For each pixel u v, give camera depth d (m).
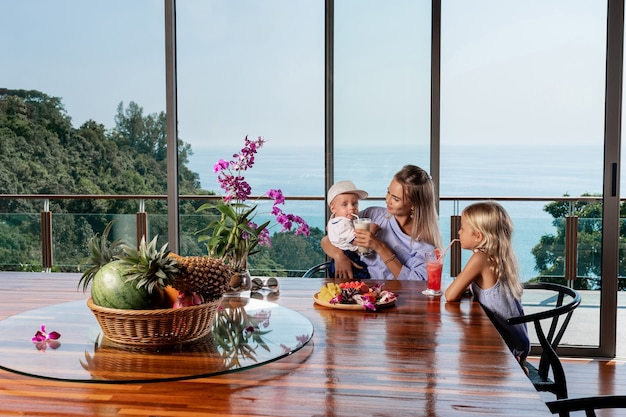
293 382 1.51
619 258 4.12
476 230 2.60
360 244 3.11
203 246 4.44
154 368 1.59
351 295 2.28
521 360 2.63
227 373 1.57
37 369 1.59
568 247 4.18
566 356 4.12
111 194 4.73
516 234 4.23
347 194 3.37
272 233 4.36
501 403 1.39
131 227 4.69
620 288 4.13
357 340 1.86
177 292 1.83
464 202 4.24
